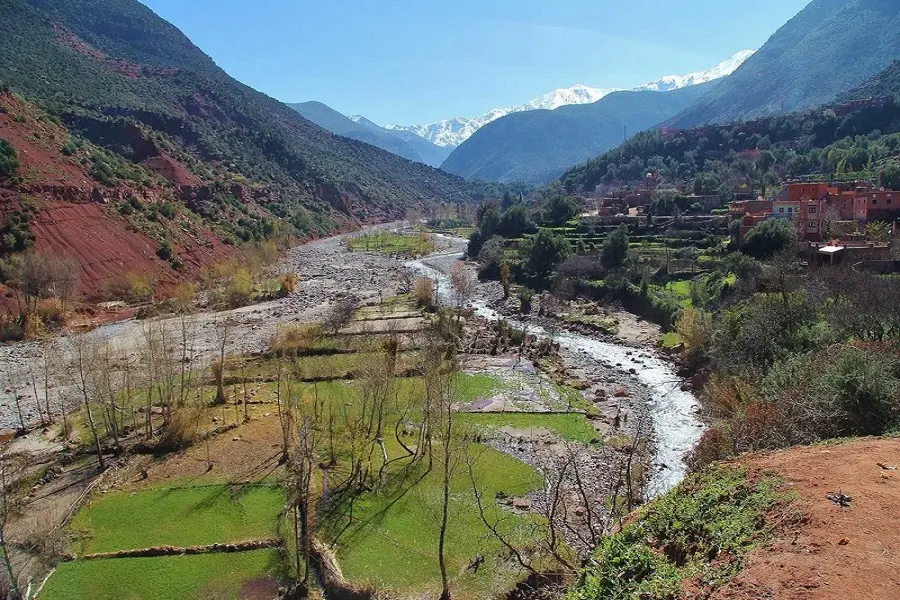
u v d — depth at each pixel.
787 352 46.72
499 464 45.25
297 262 155.75
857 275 58.50
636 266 106.06
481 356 75.31
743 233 103.56
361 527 36.38
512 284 119.81
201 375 66.56
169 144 186.50
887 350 35.22
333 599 30.88
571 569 24.06
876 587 13.87
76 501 40.38
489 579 31.03
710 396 50.91
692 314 71.25
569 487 41.78
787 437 29.45
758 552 16.45
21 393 61.69
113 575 32.78
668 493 23.05
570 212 161.38
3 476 39.09
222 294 109.50
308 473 38.69
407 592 30.48
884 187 116.50
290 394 51.97
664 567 17.61
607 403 59.53
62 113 157.88
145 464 45.84
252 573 32.91
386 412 52.28
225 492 41.16
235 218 164.50
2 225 92.38
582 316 93.81
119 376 64.88
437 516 37.41
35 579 32.34
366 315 95.81
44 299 86.38
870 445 22.64
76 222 104.31
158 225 123.19
